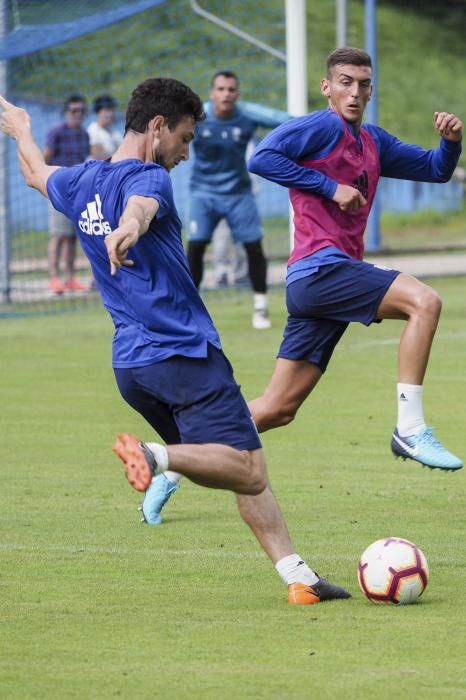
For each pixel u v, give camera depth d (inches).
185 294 527.8
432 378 1188.5
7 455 888.3
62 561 622.5
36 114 2484.0
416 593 542.0
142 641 489.7
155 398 538.6
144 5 1785.2
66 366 1288.1
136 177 511.2
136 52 3080.7
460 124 691.4
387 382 1171.9
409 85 3361.2
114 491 784.9
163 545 655.1
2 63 1790.1
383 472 829.8
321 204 684.1
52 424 999.0
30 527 694.5
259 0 3257.9
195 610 534.9
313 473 826.2
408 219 2930.6
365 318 671.8
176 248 525.3
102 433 964.6
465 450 882.8
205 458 511.5
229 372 532.7
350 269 673.0
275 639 491.2
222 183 1433.3
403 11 3673.7
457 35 3627.0
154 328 525.3
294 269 687.7
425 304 655.1
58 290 1824.6
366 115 2219.5
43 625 512.7
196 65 3063.5
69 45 2984.7
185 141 537.3
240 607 539.8
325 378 1196.5
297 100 1633.9
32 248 2290.8
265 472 537.6
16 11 1929.1
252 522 548.7
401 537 665.6
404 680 441.7
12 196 2290.8
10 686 438.9
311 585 548.4
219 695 428.1
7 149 1809.8
